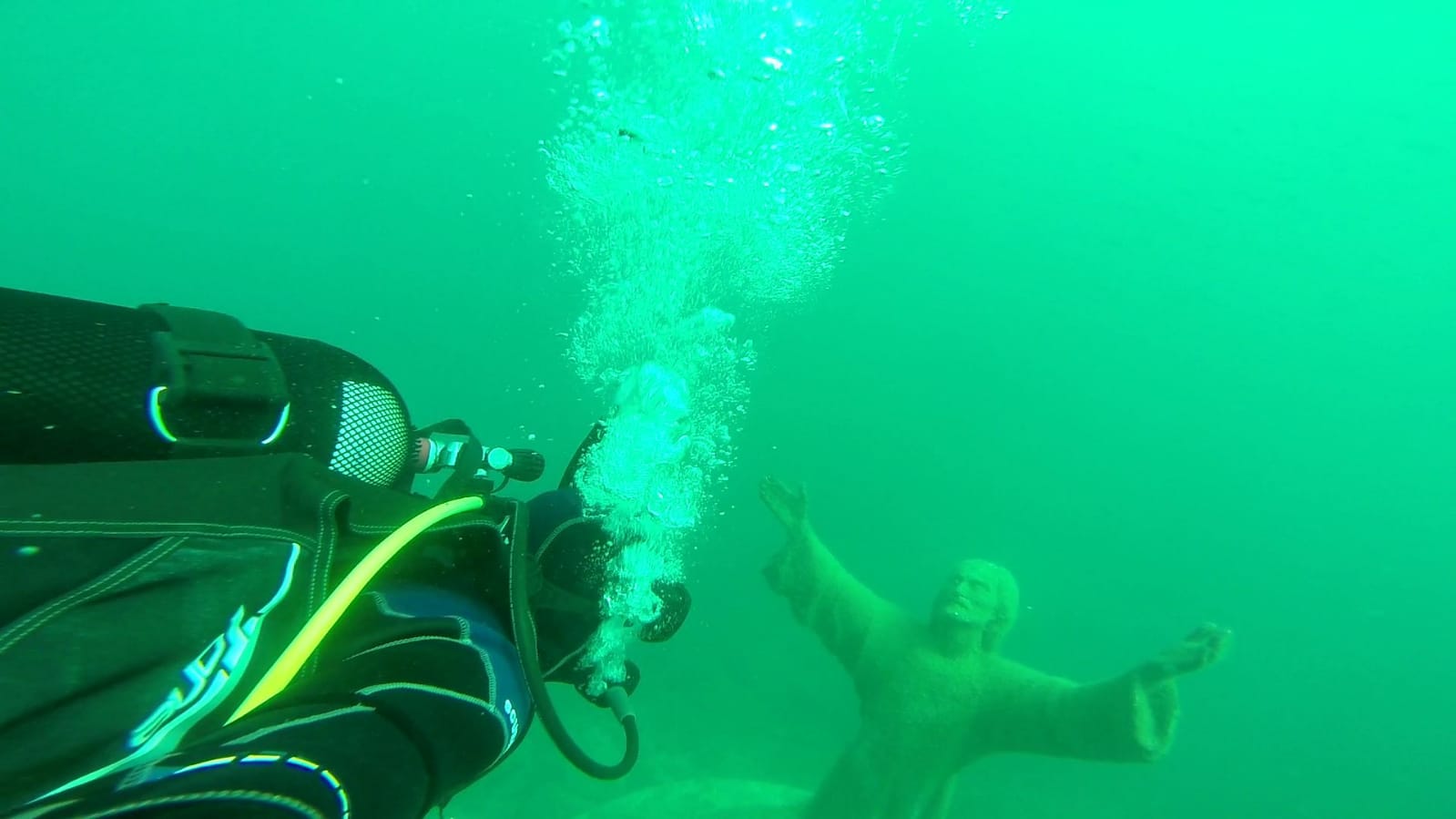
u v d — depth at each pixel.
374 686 0.80
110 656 0.72
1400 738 24.45
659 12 4.43
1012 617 6.59
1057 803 15.57
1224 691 25.94
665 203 4.23
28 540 0.73
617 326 3.70
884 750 6.61
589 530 1.51
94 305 1.00
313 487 0.92
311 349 1.18
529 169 84.25
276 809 0.54
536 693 1.03
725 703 17.17
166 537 0.79
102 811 0.50
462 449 1.45
